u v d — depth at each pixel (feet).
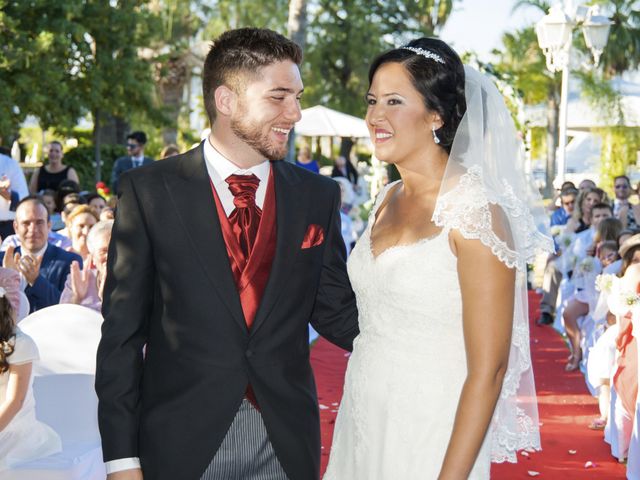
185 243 8.40
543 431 18.72
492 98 8.18
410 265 7.87
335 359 25.40
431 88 7.91
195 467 8.24
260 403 8.36
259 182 8.75
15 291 15.05
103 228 15.93
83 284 16.06
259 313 8.39
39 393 12.84
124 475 8.25
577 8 36.60
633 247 17.95
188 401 8.27
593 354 19.01
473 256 7.41
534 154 94.73
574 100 76.23
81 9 55.88
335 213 9.17
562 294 30.32
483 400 7.21
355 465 8.54
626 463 16.66
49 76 52.85
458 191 7.59
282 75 8.40
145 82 62.49
